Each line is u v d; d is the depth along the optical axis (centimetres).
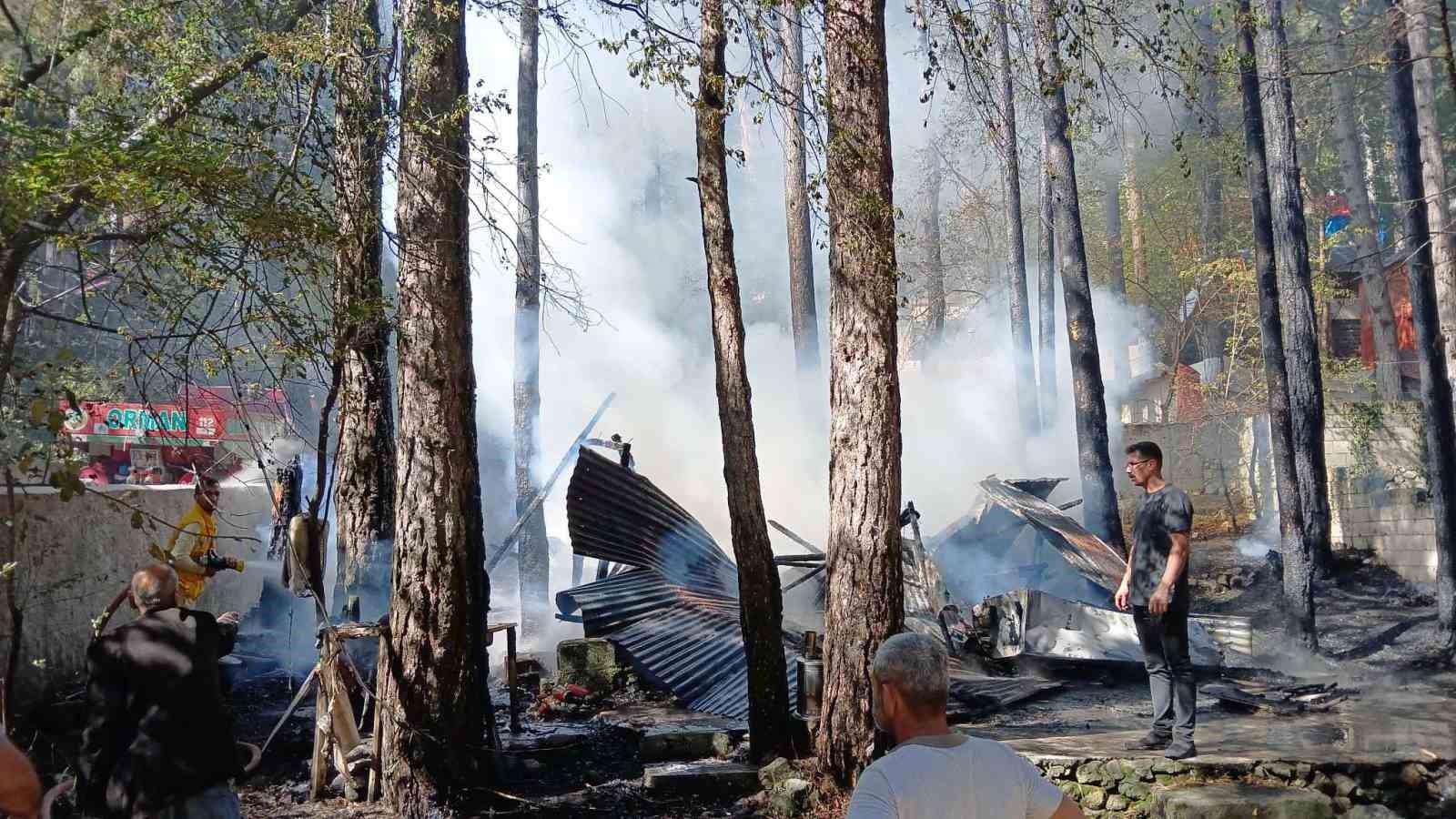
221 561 832
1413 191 1328
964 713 905
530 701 1005
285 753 797
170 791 439
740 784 740
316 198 647
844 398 740
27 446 571
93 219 616
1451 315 1750
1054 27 941
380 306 697
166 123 626
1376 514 1678
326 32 728
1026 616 1093
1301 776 698
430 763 695
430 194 732
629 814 700
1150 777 699
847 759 711
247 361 700
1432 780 712
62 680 859
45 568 845
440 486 715
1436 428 1249
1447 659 1202
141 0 680
